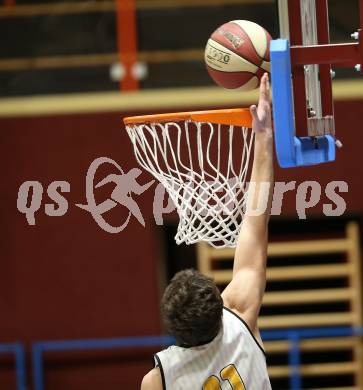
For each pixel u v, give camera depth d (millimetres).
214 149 11797
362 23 5699
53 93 14586
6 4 15125
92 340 13797
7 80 14719
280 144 5492
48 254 13781
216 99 13758
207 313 5086
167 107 13781
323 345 14383
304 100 5973
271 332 13445
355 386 14820
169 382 5250
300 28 6078
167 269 14508
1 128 13828
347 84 13648
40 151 13781
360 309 14398
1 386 13773
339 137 13562
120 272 13750
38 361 13531
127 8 14375
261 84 5660
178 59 14633
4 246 13797
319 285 15344
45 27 15055
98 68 14648
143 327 13789
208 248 14281
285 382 15414
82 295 13812
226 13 15008
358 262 14328
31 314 13820
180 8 15055
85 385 13820
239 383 5254
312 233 14695
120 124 13758
